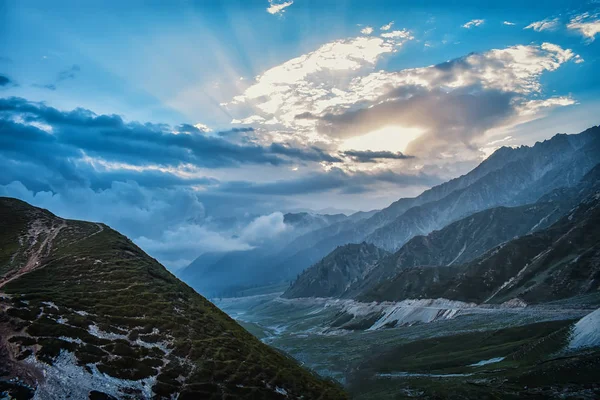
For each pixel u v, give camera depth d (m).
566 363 116.75
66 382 50.69
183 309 84.75
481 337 190.75
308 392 73.81
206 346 72.69
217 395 60.53
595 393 96.31
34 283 74.75
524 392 107.81
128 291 82.19
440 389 126.44
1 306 61.84
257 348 84.06
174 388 58.16
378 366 183.12
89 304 71.75
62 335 58.88
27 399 45.75
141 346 65.00
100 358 57.66
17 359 51.56
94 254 96.75
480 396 112.06
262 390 66.81
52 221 121.38
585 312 195.00
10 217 117.06
